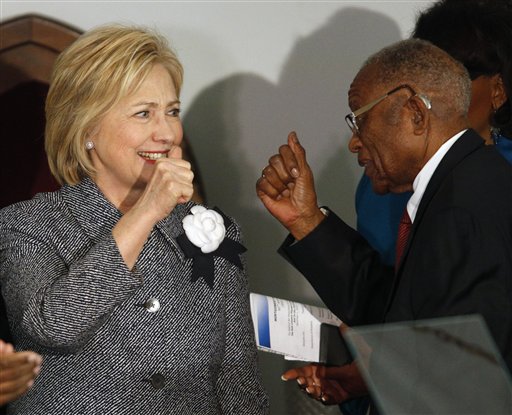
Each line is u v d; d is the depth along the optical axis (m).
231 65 15.26
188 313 8.95
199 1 15.04
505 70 10.38
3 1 14.47
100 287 8.08
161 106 8.73
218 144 15.36
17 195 15.26
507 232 8.23
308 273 10.58
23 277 8.40
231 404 9.25
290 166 10.45
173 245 9.05
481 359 4.88
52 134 8.94
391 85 8.95
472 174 8.50
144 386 8.66
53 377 8.52
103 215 8.92
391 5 15.45
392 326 4.97
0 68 14.51
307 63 15.40
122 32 8.73
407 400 4.74
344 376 10.88
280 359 15.69
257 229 15.56
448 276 8.05
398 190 9.33
